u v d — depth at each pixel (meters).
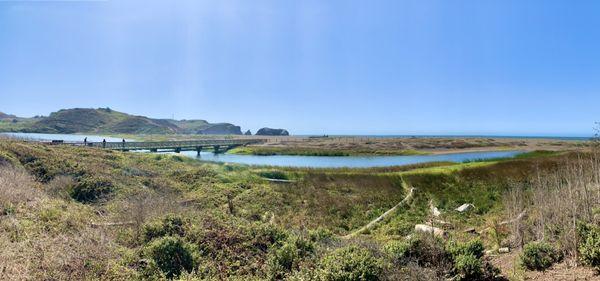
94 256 8.22
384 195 21.30
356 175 25.23
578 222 8.65
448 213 18.30
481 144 84.19
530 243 9.16
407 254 8.73
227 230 10.13
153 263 7.84
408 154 64.12
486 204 19.22
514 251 10.62
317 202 20.72
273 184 24.34
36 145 30.84
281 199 21.27
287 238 9.82
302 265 8.08
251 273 8.21
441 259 8.52
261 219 18.05
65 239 9.30
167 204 14.15
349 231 17.23
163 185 23.36
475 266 8.06
